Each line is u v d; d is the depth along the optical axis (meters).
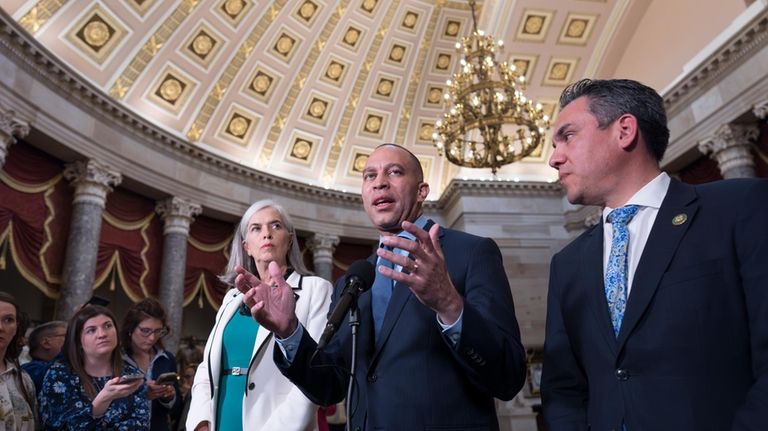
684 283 1.46
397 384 1.73
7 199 9.74
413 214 2.15
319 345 1.58
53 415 2.99
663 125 1.75
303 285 2.77
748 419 1.21
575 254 1.91
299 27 15.17
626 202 1.74
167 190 12.71
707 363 1.37
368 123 17.05
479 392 1.76
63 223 10.77
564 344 1.90
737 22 10.47
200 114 14.16
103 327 3.29
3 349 3.12
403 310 1.85
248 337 2.64
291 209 15.49
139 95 12.88
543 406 1.93
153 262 12.62
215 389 2.56
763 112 9.84
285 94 15.69
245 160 15.25
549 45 15.19
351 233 16.25
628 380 1.49
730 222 1.47
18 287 12.18
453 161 10.35
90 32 11.66
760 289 1.34
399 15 15.88
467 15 15.86
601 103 1.77
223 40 14.13
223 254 14.39
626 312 1.53
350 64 16.31
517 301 14.66
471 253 1.94
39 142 10.27
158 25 12.79
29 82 9.90
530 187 15.69
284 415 2.30
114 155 11.57
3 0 10.14
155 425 3.96
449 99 10.47
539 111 9.93
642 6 13.57
